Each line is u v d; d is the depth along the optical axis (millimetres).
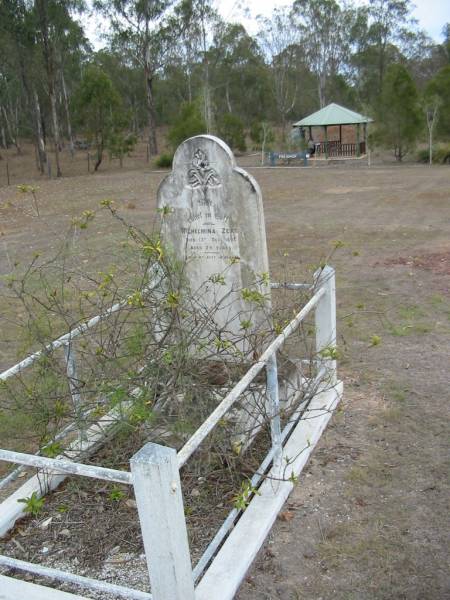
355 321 6801
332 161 32375
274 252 10703
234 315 4738
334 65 64000
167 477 2338
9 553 3422
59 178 31719
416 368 5492
